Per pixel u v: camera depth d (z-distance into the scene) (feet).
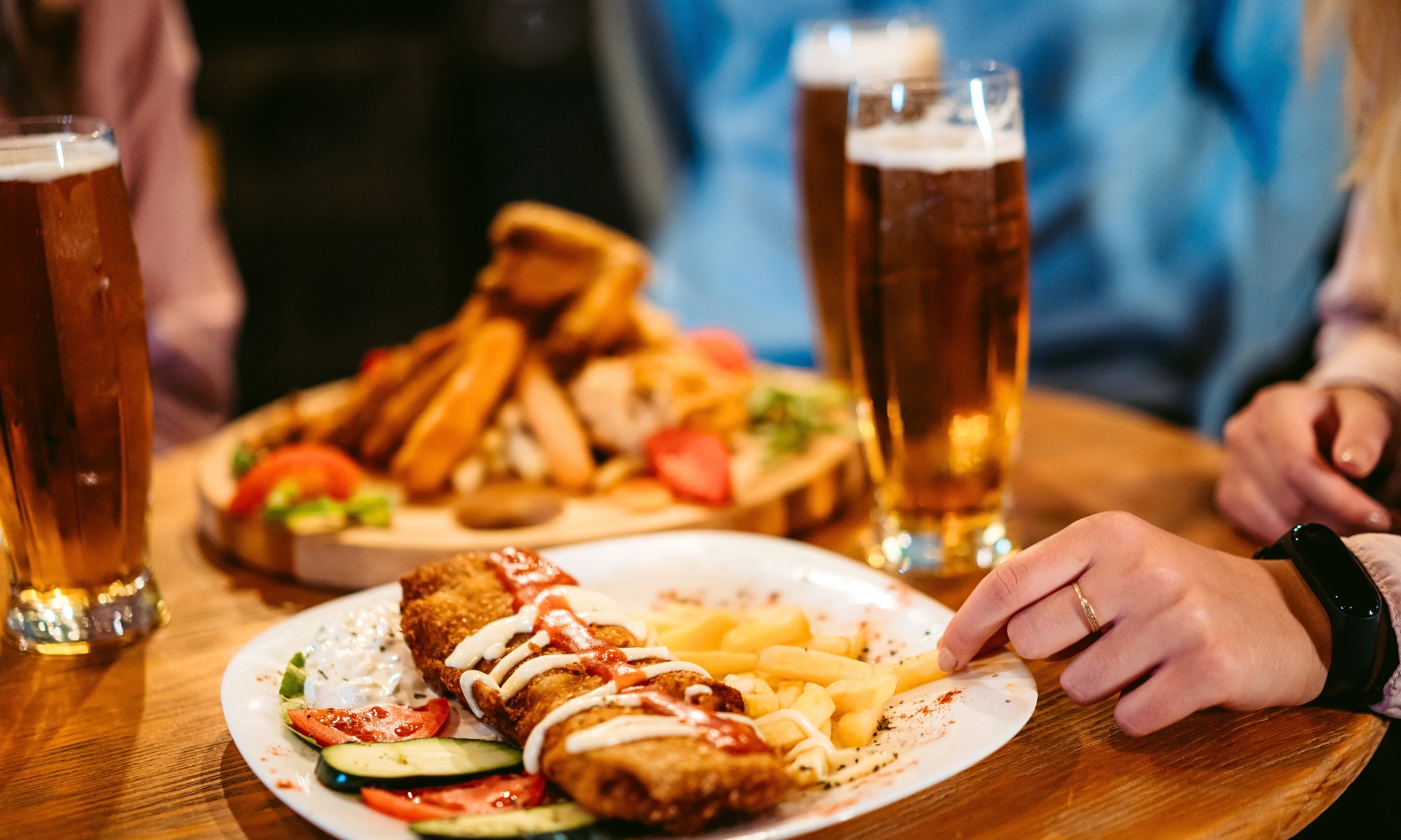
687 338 4.21
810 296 3.91
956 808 2.67
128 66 4.89
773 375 4.15
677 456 3.51
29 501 3.01
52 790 2.77
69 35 4.62
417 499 3.62
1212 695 2.73
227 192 8.75
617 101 8.98
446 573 2.99
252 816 2.71
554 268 3.88
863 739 2.71
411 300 9.12
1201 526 3.40
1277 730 2.80
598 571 3.15
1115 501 3.53
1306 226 6.68
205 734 2.89
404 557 3.30
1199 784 2.69
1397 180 3.43
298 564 3.35
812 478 3.52
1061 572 2.77
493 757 2.70
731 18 8.04
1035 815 2.65
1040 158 7.42
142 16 4.92
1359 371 3.41
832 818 2.53
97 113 4.78
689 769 2.52
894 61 3.59
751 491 3.47
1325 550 2.89
